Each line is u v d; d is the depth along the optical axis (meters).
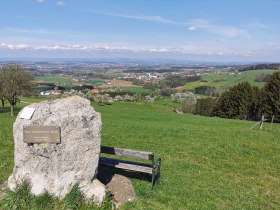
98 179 13.04
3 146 19.12
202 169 17.39
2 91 55.59
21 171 11.66
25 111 11.72
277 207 13.27
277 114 70.88
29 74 59.31
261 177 16.89
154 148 21.44
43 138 11.34
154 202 12.30
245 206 13.01
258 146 22.86
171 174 15.99
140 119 47.69
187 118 52.59
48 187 11.38
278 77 70.44
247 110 80.56
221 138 25.38
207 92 190.38
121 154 13.73
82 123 11.52
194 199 13.08
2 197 11.38
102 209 10.99
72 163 11.50
